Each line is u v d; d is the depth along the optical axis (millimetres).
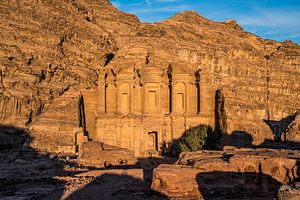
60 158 66625
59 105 82562
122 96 90188
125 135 87125
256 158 32969
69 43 95812
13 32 82438
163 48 100750
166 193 32625
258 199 30719
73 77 91062
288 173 31719
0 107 73625
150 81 90625
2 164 57625
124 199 34062
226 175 32719
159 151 87812
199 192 32219
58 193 38969
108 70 93125
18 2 89938
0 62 75938
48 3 98625
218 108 92125
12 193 38844
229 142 84000
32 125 76375
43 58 85312
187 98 90688
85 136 79562
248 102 94188
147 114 89625
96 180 46625
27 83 79688
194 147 77000
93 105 90625
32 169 54406
